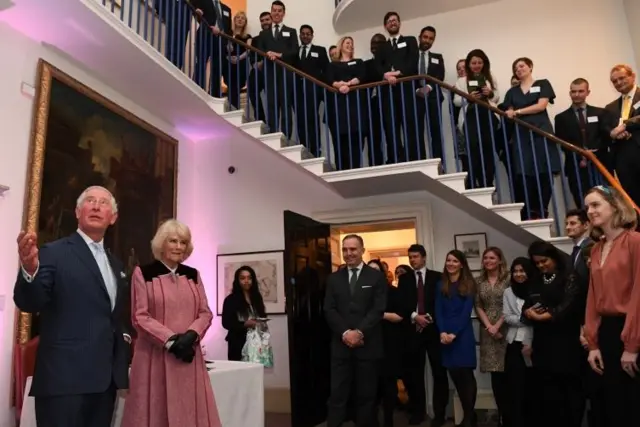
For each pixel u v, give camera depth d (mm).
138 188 5500
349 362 4242
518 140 4945
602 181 4625
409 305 4914
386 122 5672
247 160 6719
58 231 4273
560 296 3682
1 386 3670
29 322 3879
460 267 4535
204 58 5887
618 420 2412
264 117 6141
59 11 3988
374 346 4184
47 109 4254
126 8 5449
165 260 2807
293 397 4699
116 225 5082
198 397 2621
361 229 6676
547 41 6191
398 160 5617
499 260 4641
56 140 4344
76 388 2111
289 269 5004
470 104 5484
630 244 2447
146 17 5008
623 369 2381
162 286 2701
